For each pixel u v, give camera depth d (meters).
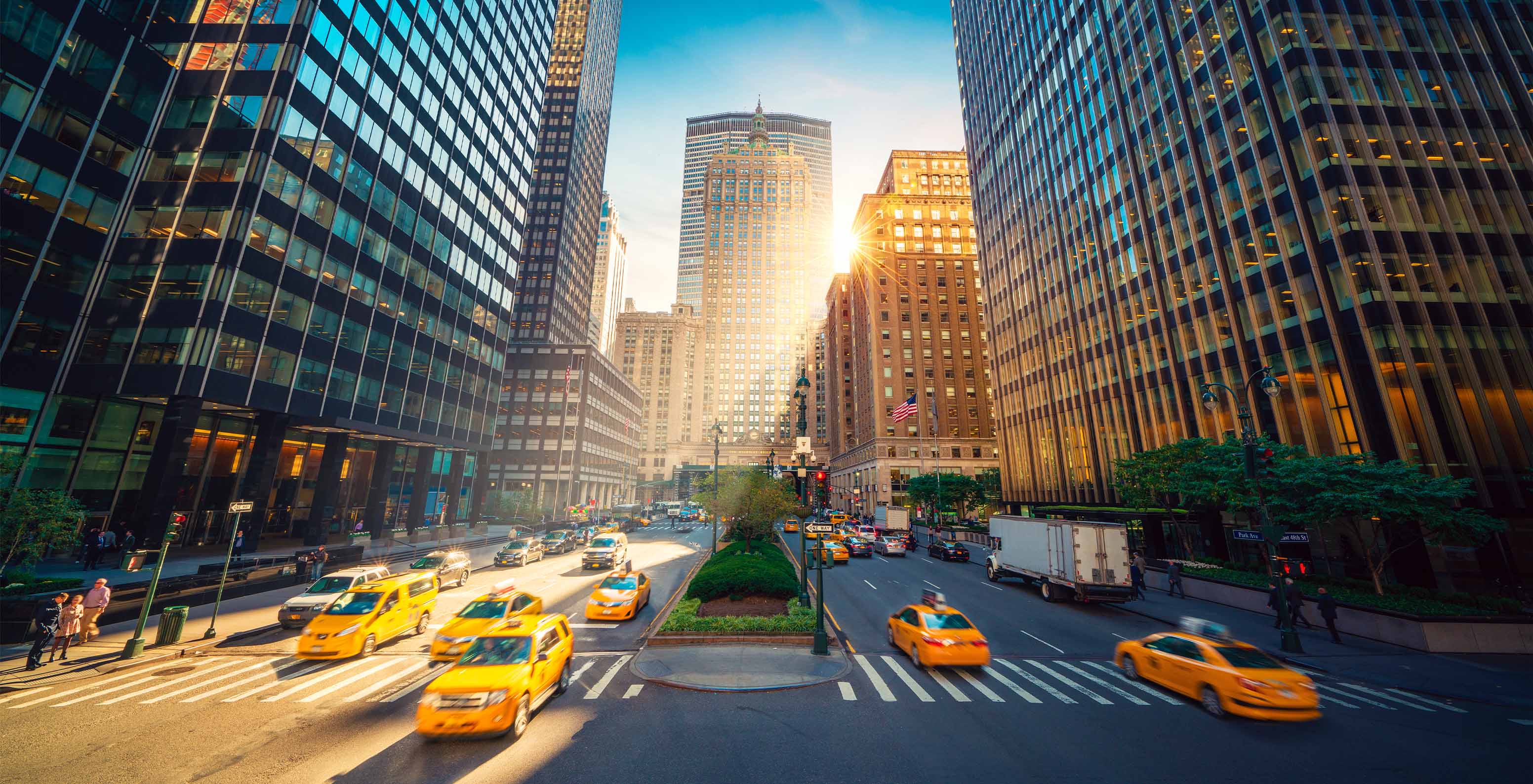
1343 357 25.89
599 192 125.62
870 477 84.75
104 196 28.16
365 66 37.81
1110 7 44.06
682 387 154.25
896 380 82.00
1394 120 27.97
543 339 98.50
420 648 14.86
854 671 12.99
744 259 175.25
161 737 9.02
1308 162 28.16
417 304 43.75
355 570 17.81
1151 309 38.78
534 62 65.50
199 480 32.16
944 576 29.81
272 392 31.12
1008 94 61.22
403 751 8.50
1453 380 24.11
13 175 24.91
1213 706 10.36
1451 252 25.89
